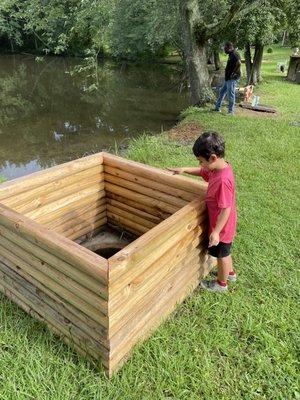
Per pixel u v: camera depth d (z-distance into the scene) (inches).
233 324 95.9
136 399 76.3
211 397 77.9
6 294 101.5
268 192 171.6
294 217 148.9
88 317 76.0
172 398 77.1
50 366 81.6
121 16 520.1
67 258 72.0
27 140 351.9
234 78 331.6
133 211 129.2
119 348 78.8
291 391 79.7
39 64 979.9
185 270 97.9
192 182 106.9
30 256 83.4
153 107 490.0
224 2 418.0
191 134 281.1
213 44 475.5
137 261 72.7
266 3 434.0
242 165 204.1
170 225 81.8
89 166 123.1
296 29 506.6
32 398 75.5
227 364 85.1
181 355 85.8
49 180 109.3
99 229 138.6
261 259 121.6
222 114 344.8
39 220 110.7
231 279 111.8
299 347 89.9
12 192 98.7
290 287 110.0
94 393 76.1
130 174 122.0
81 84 687.1
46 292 85.0
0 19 939.3
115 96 567.5
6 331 89.7
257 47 504.1
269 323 96.6
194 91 400.5
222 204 89.1
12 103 521.7
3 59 1064.8
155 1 458.9
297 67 579.8
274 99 423.2
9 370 80.7
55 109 482.3
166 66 887.7
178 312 99.4
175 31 473.4
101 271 65.6
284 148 233.3
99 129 383.6
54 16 441.7
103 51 978.1
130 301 75.8
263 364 85.0
